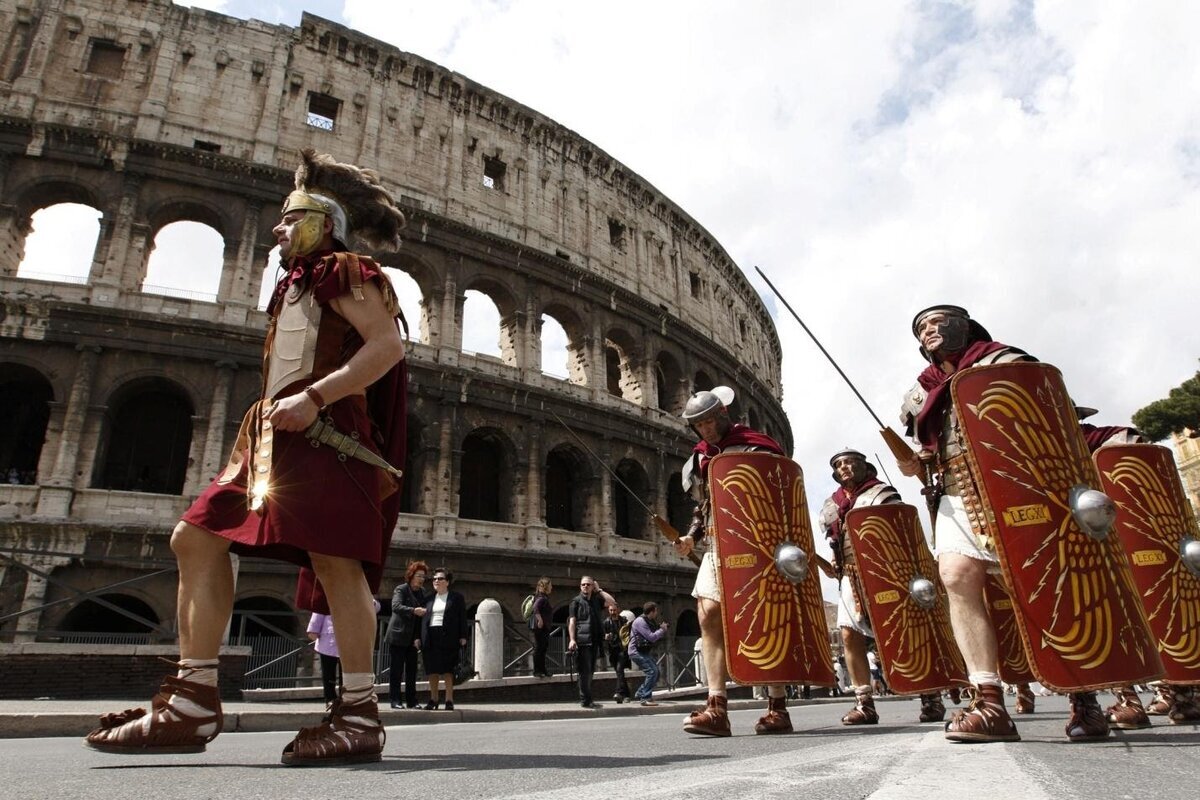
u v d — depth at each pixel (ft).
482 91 116.57
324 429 9.70
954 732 11.83
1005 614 25.22
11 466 79.87
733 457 20.65
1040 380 12.94
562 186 123.24
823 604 20.43
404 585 44.37
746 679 18.56
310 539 9.21
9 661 42.52
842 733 17.60
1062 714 24.36
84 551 71.05
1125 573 12.16
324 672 41.73
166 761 9.82
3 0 88.58
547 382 107.34
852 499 29.27
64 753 12.74
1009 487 12.42
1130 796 5.76
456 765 9.00
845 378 17.10
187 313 83.92
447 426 93.81
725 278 160.97
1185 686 19.45
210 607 9.87
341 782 7.20
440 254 104.06
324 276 10.53
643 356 124.36
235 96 95.91
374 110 105.81
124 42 92.32
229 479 10.19
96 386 77.66
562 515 110.22
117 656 45.27
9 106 83.82
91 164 84.79
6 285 78.02
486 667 55.31
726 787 6.42
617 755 10.83
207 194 89.61
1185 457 242.17
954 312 14.66
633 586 103.14
